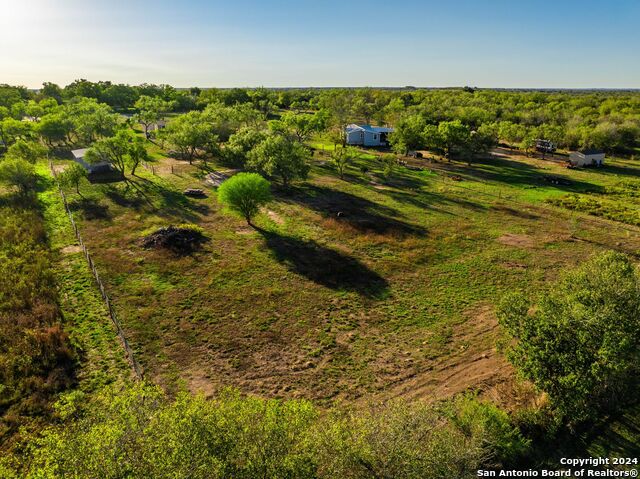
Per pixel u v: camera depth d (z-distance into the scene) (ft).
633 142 304.91
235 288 97.91
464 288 100.68
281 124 270.46
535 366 56.90
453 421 54.60
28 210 143.95
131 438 38.40
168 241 120.26
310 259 114.52
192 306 89.97
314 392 66.33
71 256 111.86
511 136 296.30
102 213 145.28
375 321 86.69
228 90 499.92
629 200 173.17
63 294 92.73
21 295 89.61
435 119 376.27
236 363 72.54
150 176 197.06
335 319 86.79
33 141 242.37
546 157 268.82
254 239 127.03
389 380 69.41
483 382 68.85
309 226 138.92
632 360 58.03
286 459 38.47
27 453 53.36
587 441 56.70
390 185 192.65
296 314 88.28
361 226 138.82
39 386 65.10
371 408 59.31
